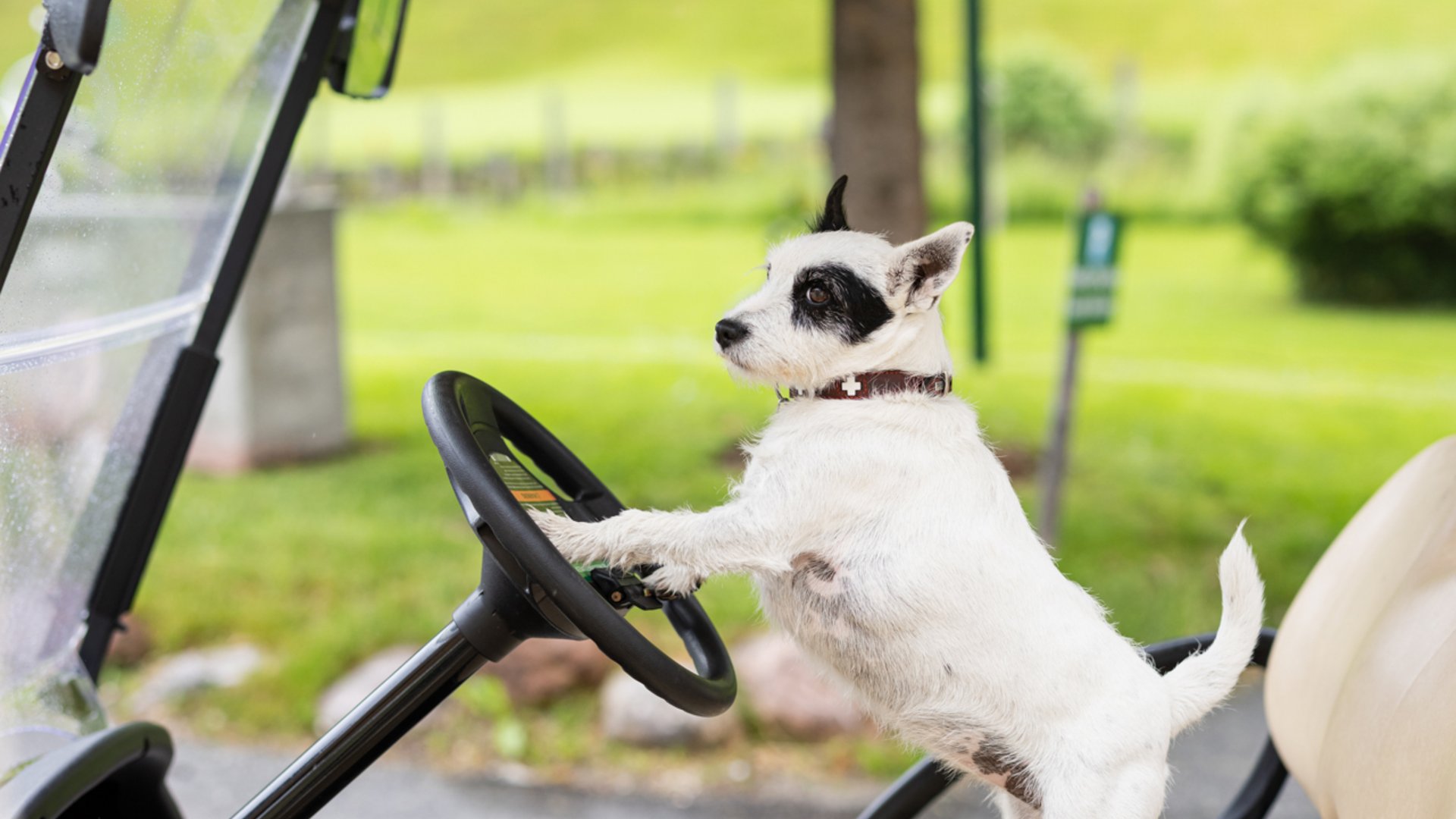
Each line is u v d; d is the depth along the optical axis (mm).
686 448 6859
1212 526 5746
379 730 1761
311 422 7055
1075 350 5176
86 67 1331
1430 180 11414
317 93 2393
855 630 1946
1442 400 8141
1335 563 2123
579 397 8070
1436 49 14727
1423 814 1579
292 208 6863
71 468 1973
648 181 16344
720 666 1965
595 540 1836
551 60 21547
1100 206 5121
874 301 2045
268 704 4496
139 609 5109
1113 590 4992
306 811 1771
